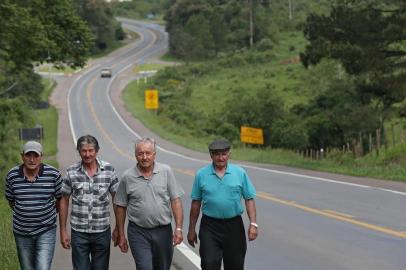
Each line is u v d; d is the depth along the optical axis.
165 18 151.12
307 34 37.16
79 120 75.25
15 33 29.45
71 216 8.68
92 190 8.59
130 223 8.45
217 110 83.31
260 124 62.38
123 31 166.50
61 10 35.44
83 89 103.25
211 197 8.52
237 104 68.31
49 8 35.00
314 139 55.12
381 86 36.28
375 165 32.00
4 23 28.30
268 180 27.36
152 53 143.62
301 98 83.00
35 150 8.47
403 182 25.06
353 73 36.62
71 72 122.12
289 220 16.19
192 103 88.44
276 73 99.31
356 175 28.41
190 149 54.62
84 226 8.57
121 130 68.50
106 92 100.12
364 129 46.66
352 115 46.94
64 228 8.82
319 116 55.44
